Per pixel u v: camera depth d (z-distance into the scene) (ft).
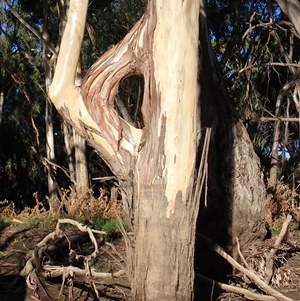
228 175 24.77
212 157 24.39
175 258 17.13
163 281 17.10
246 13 57.82
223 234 24.29
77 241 29.60
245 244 25.17
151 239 17.21
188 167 17.26
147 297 17.20
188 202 17.30
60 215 40.88
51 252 25.93
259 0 58.13
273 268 24.61
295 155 75.87
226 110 25.75
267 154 75.36
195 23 17.51
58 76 18.22
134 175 17.80
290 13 22.97
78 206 42.80
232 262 21.56
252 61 58.49
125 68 18.44
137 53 18.19
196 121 17.67
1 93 81.61
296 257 27.55
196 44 17.54
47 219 39.06
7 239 32.35
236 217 24.49
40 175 82.89
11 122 86.63
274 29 50.21
